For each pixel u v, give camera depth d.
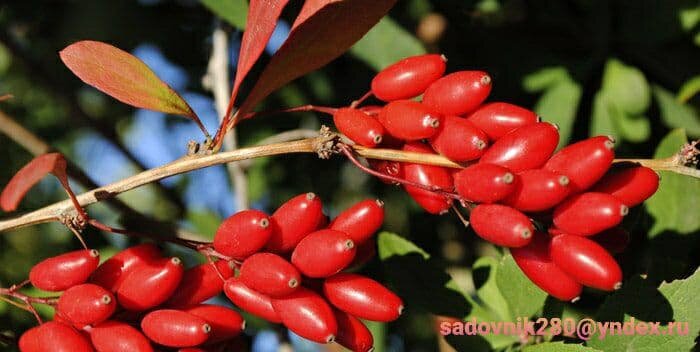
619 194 0.24
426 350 0.36
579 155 0.24
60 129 0.41
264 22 0.25
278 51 0.25
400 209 0.37
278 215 0.25
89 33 0.35
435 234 0.36
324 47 0.26
